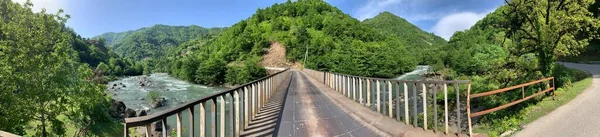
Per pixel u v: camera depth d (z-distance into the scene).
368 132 6.35
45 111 14.08
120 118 24.08
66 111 15.54
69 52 15.88
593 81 13.56
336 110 8.93
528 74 14.34
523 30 15.12
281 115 8.20
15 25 13.11
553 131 6.68
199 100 3.96
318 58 87.12
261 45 107.88
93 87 15.90
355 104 10.05
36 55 13.23
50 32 14.16
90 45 133.88
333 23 120.81
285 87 18.52
